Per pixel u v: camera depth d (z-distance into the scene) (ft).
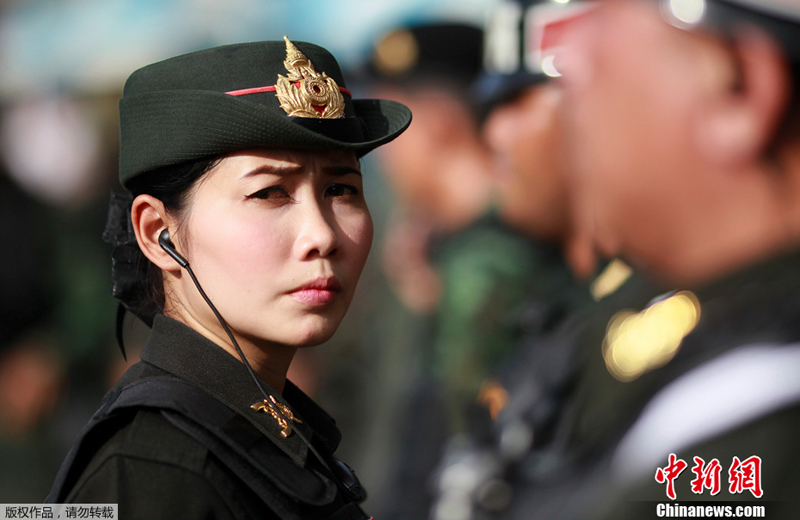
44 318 42.80
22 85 48.19
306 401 13.57
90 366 41.32
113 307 42.06
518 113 24.89
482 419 21.85
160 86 11.77
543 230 24.91
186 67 11.70
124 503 9.79
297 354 35.24
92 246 43.21
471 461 20.68
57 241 43.65
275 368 12.37
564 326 17.94
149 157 11.51
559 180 24.16
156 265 12.25
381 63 34.83
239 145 10.88
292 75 11.55
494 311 25.12
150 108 11.55
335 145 11.17
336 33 39.17
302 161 11.16
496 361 25.23
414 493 29.14
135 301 12.75
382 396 36.52
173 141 11.24
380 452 35.35
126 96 12.34
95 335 41.19
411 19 34.76
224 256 11.01
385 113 13.37
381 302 38.55
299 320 11.10
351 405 37.52
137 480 9.95
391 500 30.07
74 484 10.52
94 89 46.14
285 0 41.22
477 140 31.91
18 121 47.44
